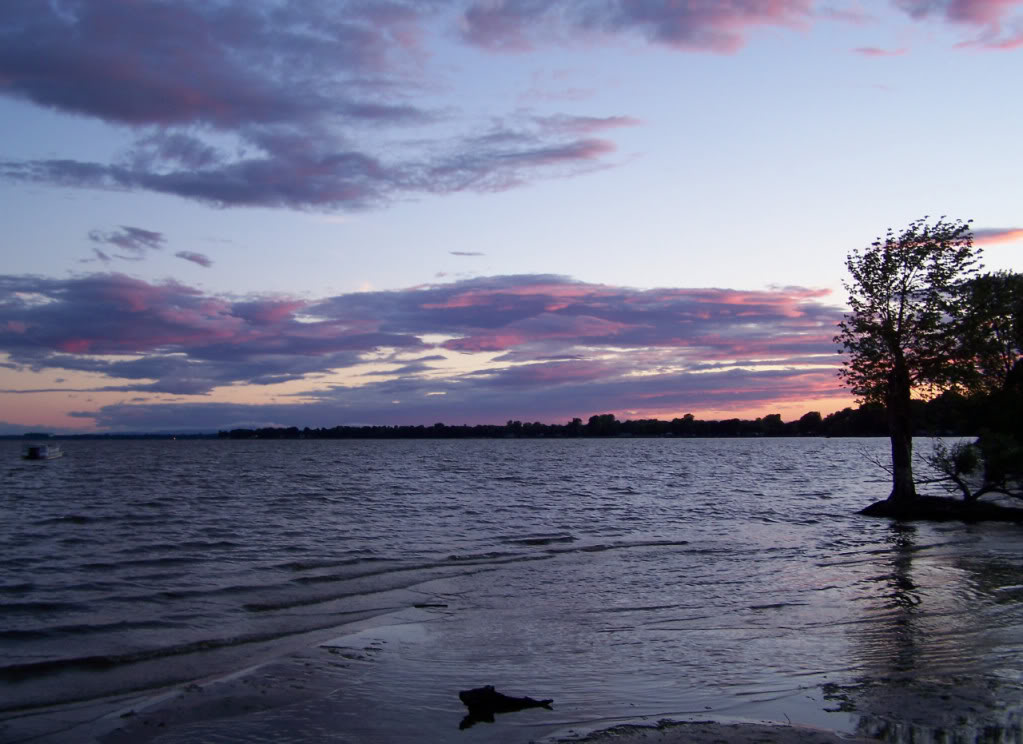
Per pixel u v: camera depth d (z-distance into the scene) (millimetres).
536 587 17031
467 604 15320
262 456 145000
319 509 37688
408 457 137625
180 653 11883
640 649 11789
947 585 16531
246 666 11203
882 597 15352
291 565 19938
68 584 17375
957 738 7949
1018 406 33875
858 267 31984
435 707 9312
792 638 12281
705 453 152750
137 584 17406
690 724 8484
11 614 14422
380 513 35469
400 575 18578
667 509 37125
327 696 9719
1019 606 14383
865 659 11016
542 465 99375
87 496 47844
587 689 9883
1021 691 9477
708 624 13367
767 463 101062
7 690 10109
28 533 27609
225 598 15914
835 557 20875
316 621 13938
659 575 18391
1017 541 24062
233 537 26250
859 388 32344
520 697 9320
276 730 8617
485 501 42562
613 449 198125
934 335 30266
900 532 26750
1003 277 34875
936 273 30250
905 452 31984
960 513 30391
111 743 8305
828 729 8281
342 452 176750
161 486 58406
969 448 30906
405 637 12719
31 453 121938
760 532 27156
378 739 8312
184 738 8430
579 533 27328
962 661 10852
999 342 31312
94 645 12281
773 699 9344
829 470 80438
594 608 14820
